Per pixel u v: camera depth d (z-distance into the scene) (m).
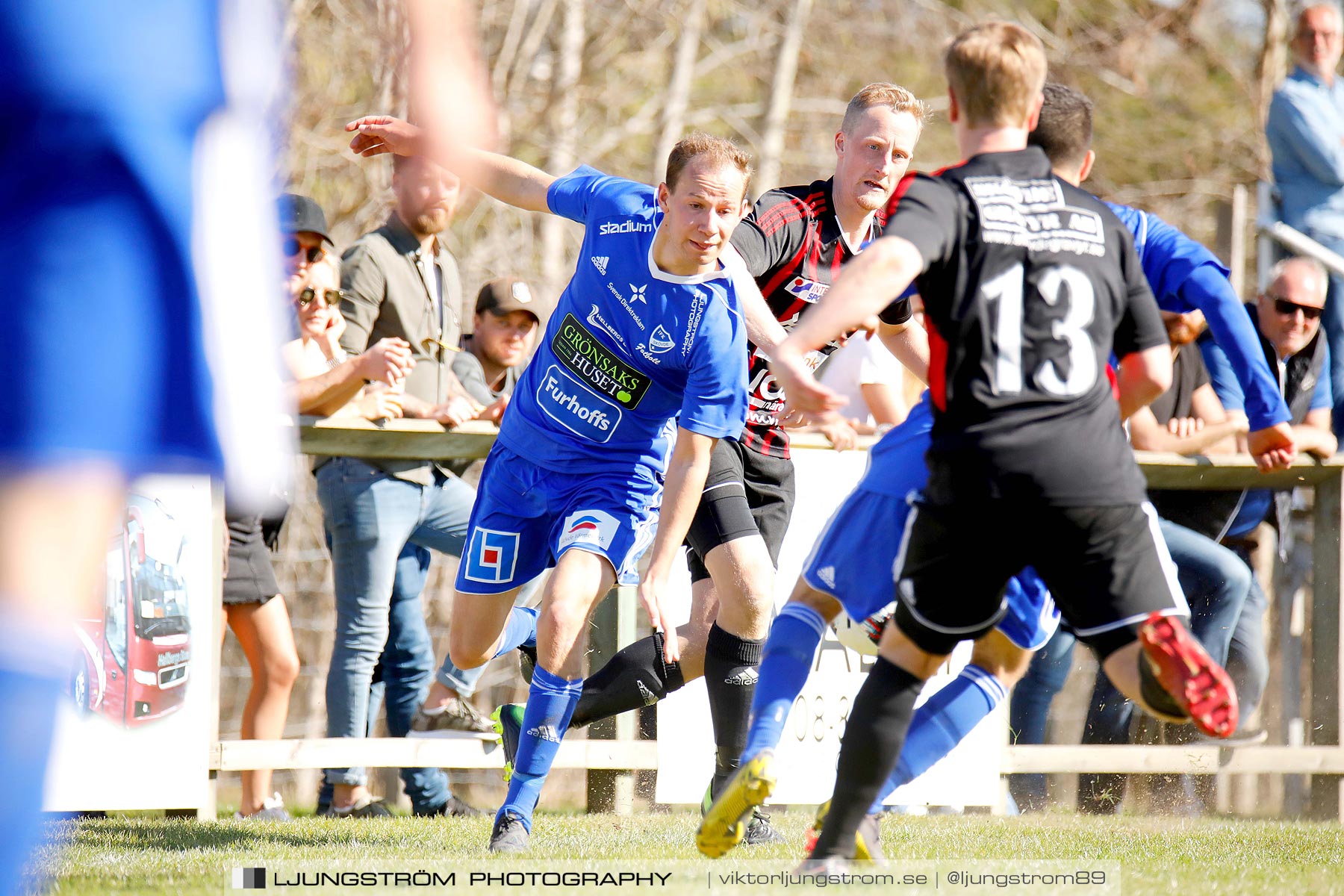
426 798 18.28
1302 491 23.30
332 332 18.41
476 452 18.05
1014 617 11.30
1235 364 13.86
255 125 5.31
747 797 9.97
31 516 4.61
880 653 9.80
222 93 5.16
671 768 18.16
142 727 15.69
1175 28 58.56
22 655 4.60
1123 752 19.09
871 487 10.75
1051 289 9.15
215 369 5.04
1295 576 21.80
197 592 16.11
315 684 37.88
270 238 5.34
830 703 18.28
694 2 52.78
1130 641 9.17
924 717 11.47
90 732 15.38
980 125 9.82
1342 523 19.39
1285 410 14.06
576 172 13.70
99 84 4.84
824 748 18.23
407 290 19.20
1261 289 23.95
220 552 16.30
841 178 14.45
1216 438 20.20
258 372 5.22
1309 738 21.02
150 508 15.78
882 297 8.64
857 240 14.64
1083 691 36.38
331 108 43.19
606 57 51.19
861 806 9.77
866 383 19.47
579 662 12.81
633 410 13.05
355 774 17.95
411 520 17.81
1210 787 20.61
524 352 21.50
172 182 4.93
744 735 14.15
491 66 46.72
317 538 38.38
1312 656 19.83
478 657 14.29
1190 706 8.62
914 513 9.33
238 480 5.16
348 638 17.62
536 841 13.47
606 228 12.95
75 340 4.66
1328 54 25.14
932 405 9.24
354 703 17.58
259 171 5.32
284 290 5.45
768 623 14.16
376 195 43.53
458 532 18.31
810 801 18.11
